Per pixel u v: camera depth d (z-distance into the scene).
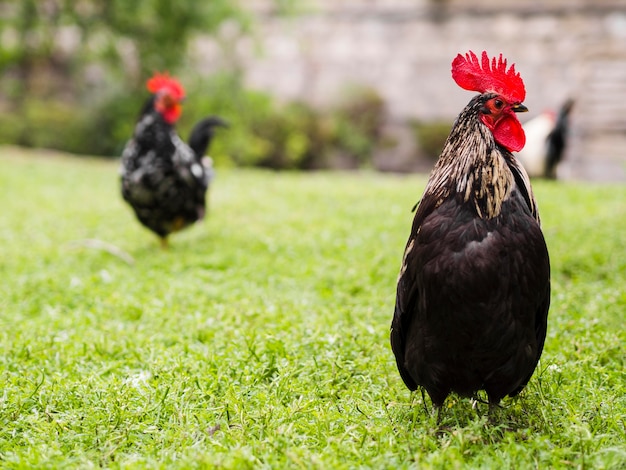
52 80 9.24
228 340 2.32
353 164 9.17
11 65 8.72
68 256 3.24
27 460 1.93
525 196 1.96
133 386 2.12
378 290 2.66
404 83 9.32
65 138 8.69
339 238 3.53
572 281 2.75
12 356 2.29
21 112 8.93
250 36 9.02
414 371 1.98
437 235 1.92
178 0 7.80
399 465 1.90
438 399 1.99
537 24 8.80
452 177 1.94
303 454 1.91
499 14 8.95
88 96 9.05
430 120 9.23
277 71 9.62
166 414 2.05
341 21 9.49
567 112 6.02
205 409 2.06
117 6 7.80
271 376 2.19
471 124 1.94
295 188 5.49
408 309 1.97
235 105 8.66
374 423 2.02
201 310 2.53
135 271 2.95
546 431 1.99
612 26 8.53
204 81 8.47
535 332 1.97
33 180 5.66
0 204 4.65
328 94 9.53
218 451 1.94
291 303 2.56
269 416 2.02
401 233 3.67
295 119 9.15
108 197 5.12
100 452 1.96
